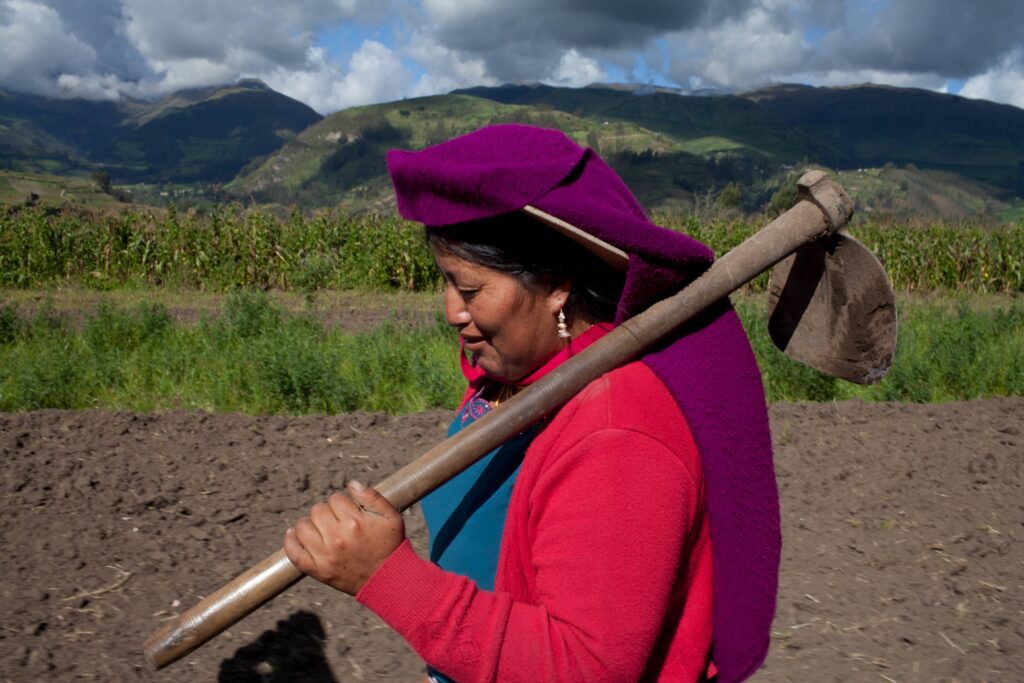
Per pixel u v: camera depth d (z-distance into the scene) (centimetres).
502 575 96
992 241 1639
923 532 402
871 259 103
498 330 98
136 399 658
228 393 652
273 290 1551
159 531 378
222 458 462
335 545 87
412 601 87
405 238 1512
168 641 89
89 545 360
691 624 96
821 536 399
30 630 296
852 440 528
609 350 92
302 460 467
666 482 87
